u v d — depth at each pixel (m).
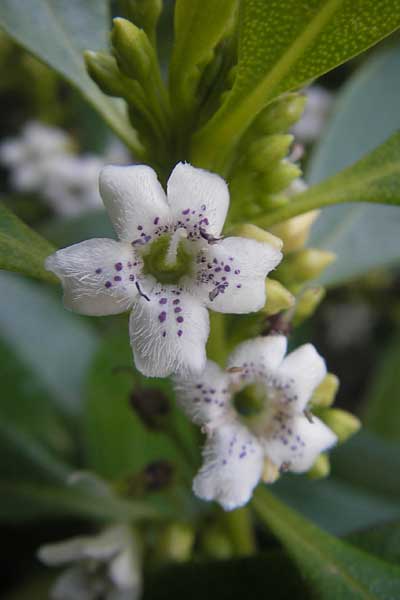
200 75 0.07
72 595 0.10
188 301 0.07
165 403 0.08
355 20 0.06
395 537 0.08
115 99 0.08
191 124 0.07
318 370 0.07
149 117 0.07
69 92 0.21
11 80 0.21
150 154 0.07
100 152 0.20
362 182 0.07
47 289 0.14
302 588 0.07
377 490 0.12
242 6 0.06
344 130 0.11
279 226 0.08
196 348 0.06
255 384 0.07
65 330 0.13
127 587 0.09
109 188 0.06
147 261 0.07
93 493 0.10
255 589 0.08
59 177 0.19
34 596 0.12
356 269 0.10
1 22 0.08
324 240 0.10
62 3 0.08
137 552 0.09
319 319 0.20
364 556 0.08
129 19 0.07
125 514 0.10
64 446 0.13
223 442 0.07
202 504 0.10
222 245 0.07
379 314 0.20
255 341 0.07
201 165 0.07
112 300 0.06
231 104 0.07
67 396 0.13
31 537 0.13
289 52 0.06
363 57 0.19
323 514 0.12
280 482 0.12
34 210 0.20
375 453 0.12
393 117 0.11
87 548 0.09
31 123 0.20
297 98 0.07
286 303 0.07
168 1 0.15
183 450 0.09
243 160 0.07
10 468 0.11
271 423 0.07
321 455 0.08
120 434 0.11
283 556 0.08
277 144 0.07
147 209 0.06
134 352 0.06
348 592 0.07
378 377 0.16
